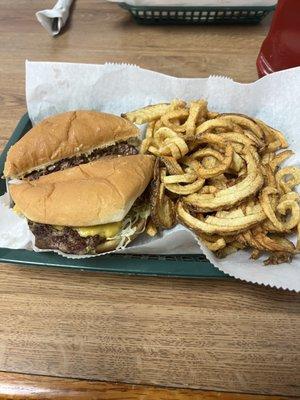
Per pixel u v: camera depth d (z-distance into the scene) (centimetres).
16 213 23
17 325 20
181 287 21
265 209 22
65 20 39
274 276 21
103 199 22
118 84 29
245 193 23
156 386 18
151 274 21
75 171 24
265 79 27
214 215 24
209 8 37
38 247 22
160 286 21
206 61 35
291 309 20
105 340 19
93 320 20
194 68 34
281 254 22
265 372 18
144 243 24
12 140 28
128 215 24
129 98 29
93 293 21
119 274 22
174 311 20
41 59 35
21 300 21
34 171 26
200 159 26
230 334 19
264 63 32
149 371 18
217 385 18
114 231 23
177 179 23
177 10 37
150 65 34
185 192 24
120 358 19
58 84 29
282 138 26
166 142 25
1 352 19
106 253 21
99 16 41
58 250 22
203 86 28
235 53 36
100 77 28
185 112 26
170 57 35
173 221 24
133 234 23
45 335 19
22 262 21
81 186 22
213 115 27
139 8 37
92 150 26
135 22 40
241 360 18
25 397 18
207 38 38
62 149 26
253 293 21
